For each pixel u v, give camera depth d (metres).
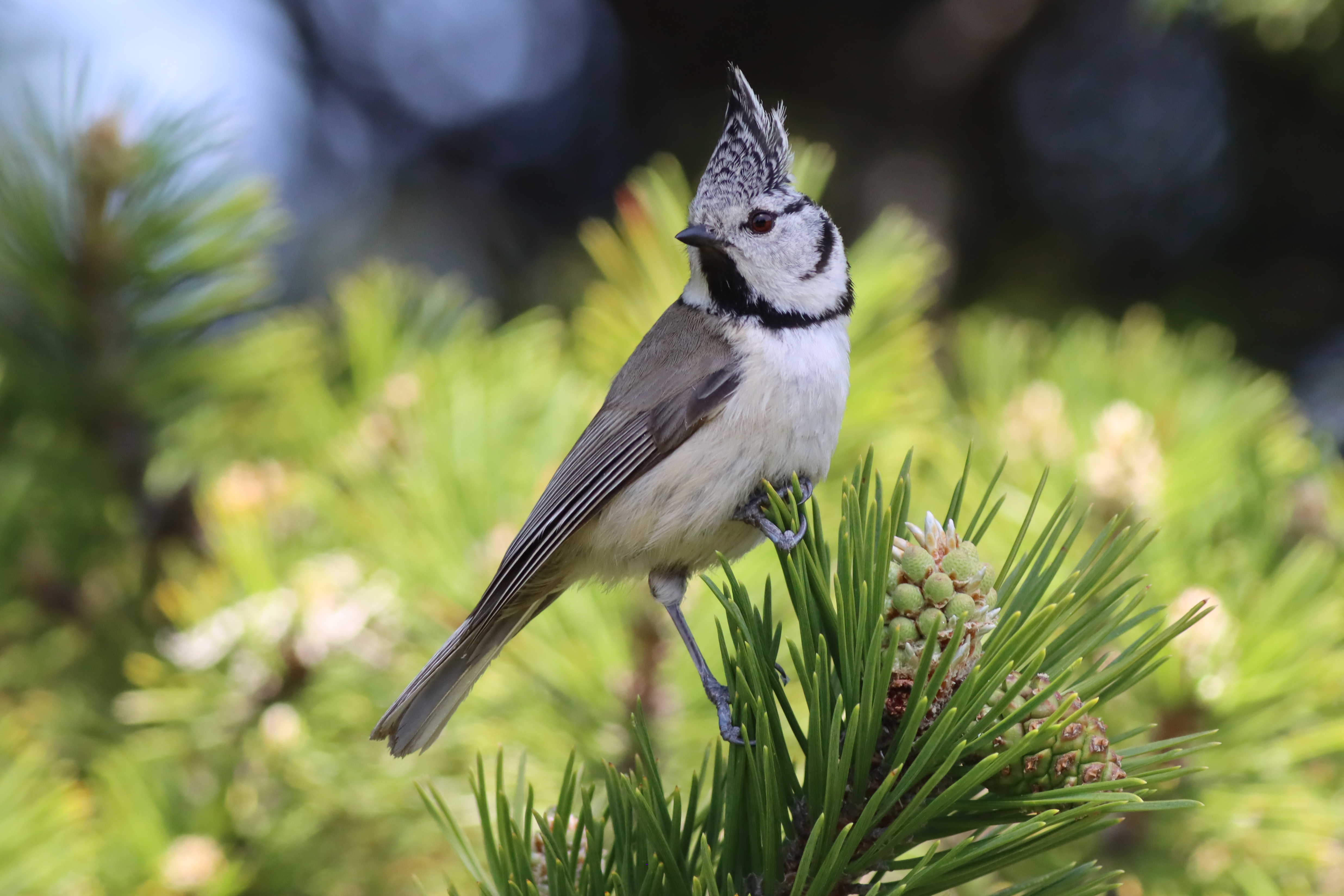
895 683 2.61
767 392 2.69
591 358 2.74
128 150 2.73
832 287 2.70
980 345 2.76
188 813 2.71
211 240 2.74
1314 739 2.67
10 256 2.74
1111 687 2.61
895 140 3.44
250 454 2.76
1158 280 3.16
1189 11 2.85
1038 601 2.62
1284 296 3.04
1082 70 3.28
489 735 2.70
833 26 3.46
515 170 3.61
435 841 2.71
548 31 3.61
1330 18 2.81
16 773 2.68
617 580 2.70
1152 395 2.74
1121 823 2.68
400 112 3.63
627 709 2.69
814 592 2.62
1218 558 2.69
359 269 3.43
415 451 2.73
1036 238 3.27
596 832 2.62
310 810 2.71
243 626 2.71
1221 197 3.11
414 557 2.71
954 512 2.62
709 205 2.70
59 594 2.75
